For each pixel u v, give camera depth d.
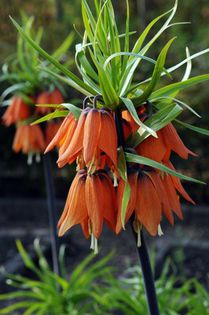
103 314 6.11
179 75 9.07
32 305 5.91
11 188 10.61
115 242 8.66
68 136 2.76
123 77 2.75
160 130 2.75
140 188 2.72
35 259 8.19
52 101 5.32
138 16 12.07
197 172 9.44
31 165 10.23
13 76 5.39
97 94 2.78
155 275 7.41
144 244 2.99
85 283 6.03
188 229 8.96
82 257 8.33
